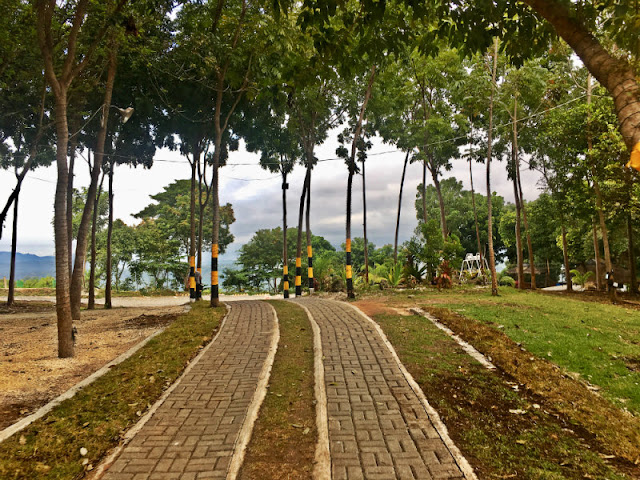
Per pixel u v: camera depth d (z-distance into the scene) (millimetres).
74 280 13352
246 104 18953
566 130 17859
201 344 8391
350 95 20391
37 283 41250
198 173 21172
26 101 16422
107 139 18016
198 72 15469
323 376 6301
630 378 6520
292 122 21703
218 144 15305
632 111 2273
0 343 8992
